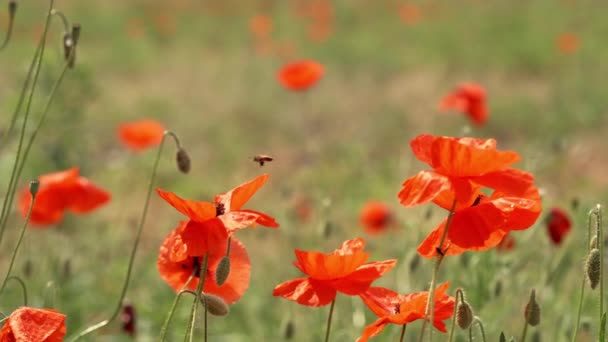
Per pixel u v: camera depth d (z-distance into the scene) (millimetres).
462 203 3633
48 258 8305
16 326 3717
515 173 3646
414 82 21891
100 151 16016
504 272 6211
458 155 3572
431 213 6797
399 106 19656
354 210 12172
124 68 23500
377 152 16734
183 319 7980
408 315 3811
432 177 3631
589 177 14125
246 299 8633
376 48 25734
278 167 15578
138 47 25203
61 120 10883
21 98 4992
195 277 4191
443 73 22812
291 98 20141
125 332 6734
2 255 9766
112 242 9664
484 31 28016
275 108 19453
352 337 6875
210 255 4043
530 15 29516
